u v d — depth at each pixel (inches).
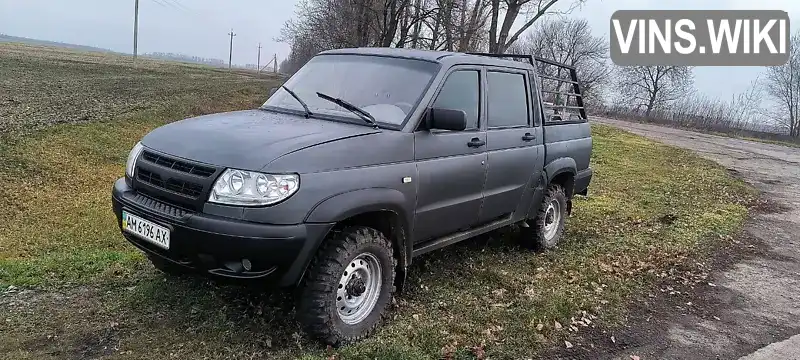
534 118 228.2
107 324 149.6
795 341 186.4
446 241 189.8
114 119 612.7
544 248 250.5
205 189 132.8
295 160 135.3
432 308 180.5
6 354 131.9
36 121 544.4
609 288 215.8
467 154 185.2
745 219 370.6
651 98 2289.6
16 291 168.1
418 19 796.6
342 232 148.4
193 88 1071.0
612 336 177.8
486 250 243.1
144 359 134.6
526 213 231.3
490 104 201.2
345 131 153.9
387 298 162.4
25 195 349.1
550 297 197.0
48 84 921.5
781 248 305.0
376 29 805.9
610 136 973.2
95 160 469.1
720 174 603.2
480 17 764.6
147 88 994.7
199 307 161.0
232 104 933.8
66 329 145.8
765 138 1457.9
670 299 214.7
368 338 156.3
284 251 131.9
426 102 170.2
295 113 176.7
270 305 165.6
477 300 190.5
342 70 190.4
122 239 265.7
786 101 1830.7
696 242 296.2
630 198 413.7
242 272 134.6
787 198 486.6
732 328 193.6
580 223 317.1
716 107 1768.0
